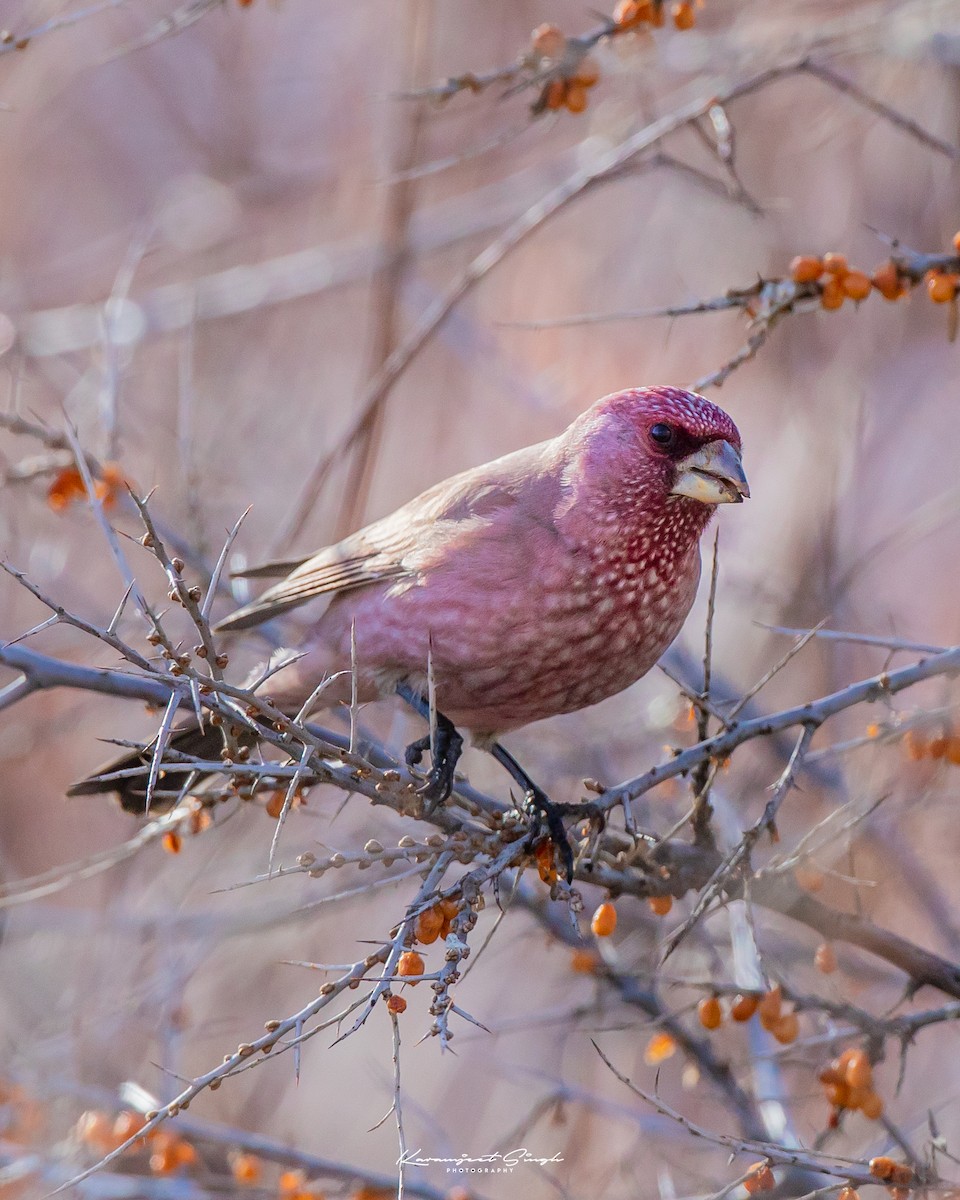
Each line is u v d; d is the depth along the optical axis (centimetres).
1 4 1470
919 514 1243
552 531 797
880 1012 1058
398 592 820
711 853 729
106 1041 980
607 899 722
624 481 793
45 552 1199
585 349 1421
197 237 1558
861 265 1338
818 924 743
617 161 918
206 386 1380
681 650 1153
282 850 1104
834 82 871
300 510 1031
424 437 1401
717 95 898
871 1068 691
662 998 901
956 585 1412
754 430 1397
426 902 590
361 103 1505
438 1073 1162
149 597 1186
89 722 1255
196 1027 1059
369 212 1466
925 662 709
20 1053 950
